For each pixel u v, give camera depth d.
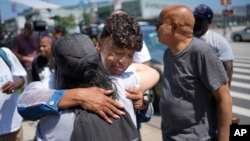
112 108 1.13
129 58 1.20
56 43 1.16
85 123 1.07
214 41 2.81
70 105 1.11
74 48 1.11
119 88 1.22
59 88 1.21
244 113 4.51
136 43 1.15
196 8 2.85
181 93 2.10
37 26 6.05
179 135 2.15
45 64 3.75
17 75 2.77
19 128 2.80
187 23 2.02
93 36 5.21
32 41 5.96
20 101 1.19
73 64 1.11
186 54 2.03
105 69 1.21
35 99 1.14
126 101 1.22
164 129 2.29
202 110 2.07
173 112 2.14
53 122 1.11
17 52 5.90
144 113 1.35
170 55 2.20
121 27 1.14
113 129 1.11
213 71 1.94
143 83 1.37
